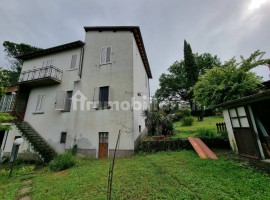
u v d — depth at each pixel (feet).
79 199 16.02
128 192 16.26
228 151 28.07
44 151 38.47
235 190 14.74
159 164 24.22
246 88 31.27
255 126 22.59
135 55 44.80
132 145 34.83
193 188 15.76
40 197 17.47
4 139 45.93
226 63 37.11
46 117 45.01
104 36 44.83
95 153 36.78
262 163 20.26
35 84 47.91
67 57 47.42
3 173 30.60
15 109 45.98
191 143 30.35
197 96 37.52
